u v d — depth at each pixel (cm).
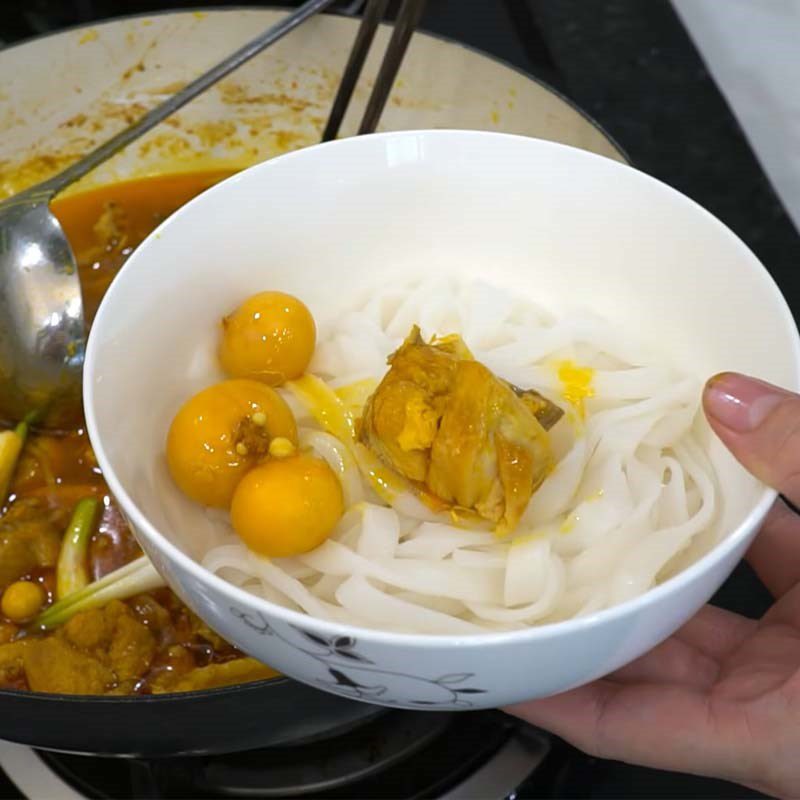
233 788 28
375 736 28
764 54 47
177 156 43
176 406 25
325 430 25
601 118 44
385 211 26
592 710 26
